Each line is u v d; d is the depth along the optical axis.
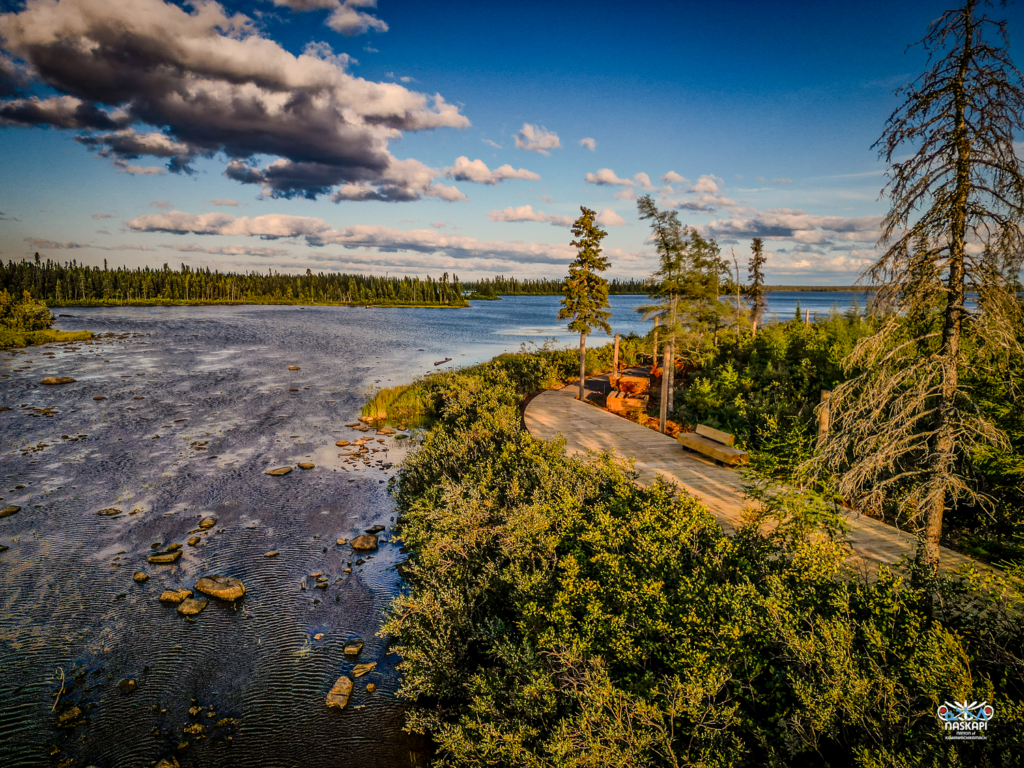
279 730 7.30
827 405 9.31
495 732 5.65
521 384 27.06
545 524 8.66
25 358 40.28
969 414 7.51
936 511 7.60
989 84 6.95
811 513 7.98
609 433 17.45
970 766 4.32
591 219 22.56
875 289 8.16
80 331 56.47
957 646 4.92
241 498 15.13
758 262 32.88
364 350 51.66
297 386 32.34
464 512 9.54
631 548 8.23
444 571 8.97
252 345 53.09
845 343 18.34
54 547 12.16
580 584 7.07
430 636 7.88
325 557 11.91
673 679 5.39
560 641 6.07
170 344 51.84
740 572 7.28
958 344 7.60
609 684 5.12
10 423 22.45
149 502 14.73
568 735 5.01
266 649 8.93
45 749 6.92
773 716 5.30
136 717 7.48
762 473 11.13
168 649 8.88
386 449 20.34
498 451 14.69
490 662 7.74
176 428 22.36
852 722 4.71
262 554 12.00
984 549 8.85
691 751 5.05
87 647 8.88
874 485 8.31
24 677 8.17
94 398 27.45
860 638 5.72
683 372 27.75
